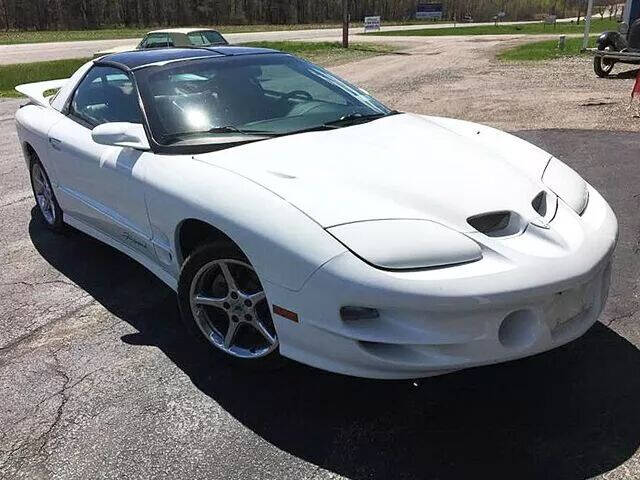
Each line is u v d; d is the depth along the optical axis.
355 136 3.06
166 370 2.93
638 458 2.24
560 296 2.36
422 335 2.21
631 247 4.15
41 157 4.33
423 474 2.22
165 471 2.28
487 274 2.22
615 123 8.49
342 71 18.56
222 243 2.66
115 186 3.36
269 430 2.49
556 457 2.27
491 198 2.52
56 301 3.67
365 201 2.45
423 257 2.24
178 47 4.10
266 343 2.76
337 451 2.36
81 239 4.68
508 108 10.33
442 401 2.62
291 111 3.40
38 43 36.28
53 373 2.93
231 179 2.68
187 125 3.20
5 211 5.40
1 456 2.39
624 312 3.28
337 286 2.25
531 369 2.81
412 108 10.86
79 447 2.43
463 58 21.58
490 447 2.34
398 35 43.41
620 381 2.70
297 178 2.61
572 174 3.08
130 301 3.65
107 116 3.70
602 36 13.93
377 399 2.65
